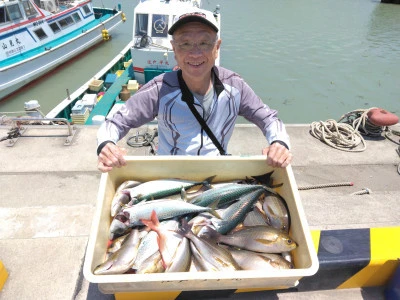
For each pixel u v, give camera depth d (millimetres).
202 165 1790
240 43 16281
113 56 15438
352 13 23359
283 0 27422
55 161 3729
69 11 13852
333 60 14586
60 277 2100
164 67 8812
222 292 1823
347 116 4969
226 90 1896
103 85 9992
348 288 2002
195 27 1645
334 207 3025
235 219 1657
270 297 1912
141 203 1644
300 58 14703
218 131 1981
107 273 1327
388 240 1972
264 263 1438
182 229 1527
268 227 1546
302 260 1401
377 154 4137
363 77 12953
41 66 11945
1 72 10234
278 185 1784
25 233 2467
